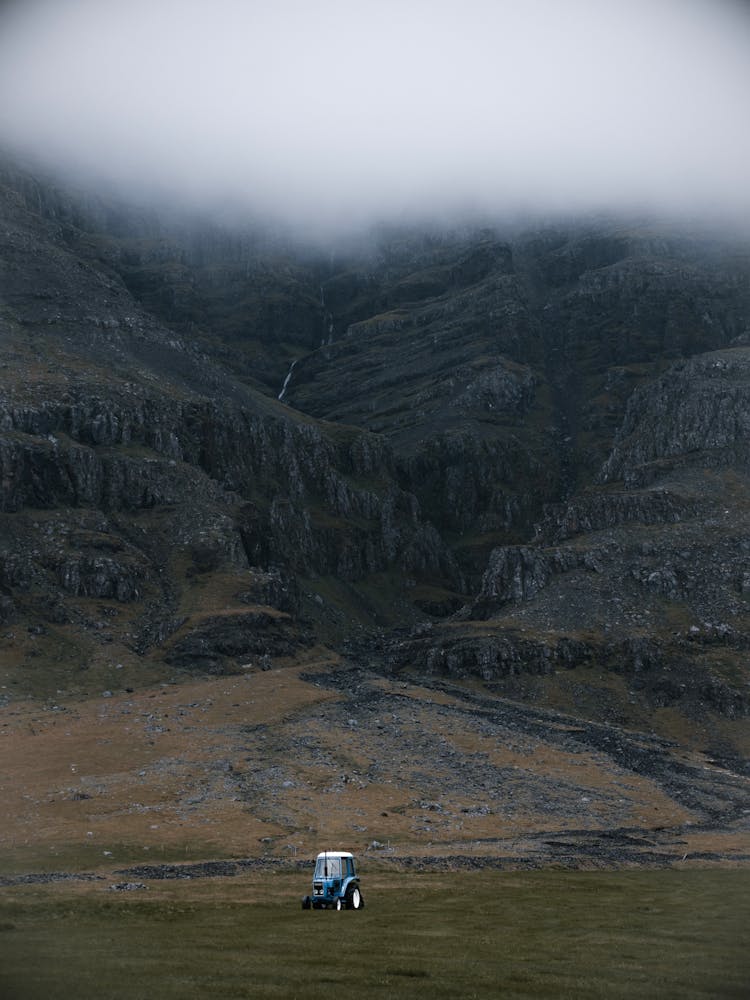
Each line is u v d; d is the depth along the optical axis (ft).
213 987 236.02
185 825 566.36
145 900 358.23
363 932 311.47
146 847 508.12
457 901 390.63
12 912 328.90
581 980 257.75
